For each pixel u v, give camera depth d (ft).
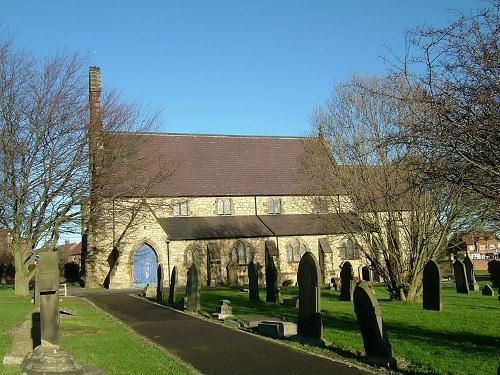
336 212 89.71
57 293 34.12
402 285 76.95
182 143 152.76
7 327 47.11
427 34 31.65
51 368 27.61
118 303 78.28
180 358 35.81
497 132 22.65
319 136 97.66
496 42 23.49
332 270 140.97
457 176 25.18
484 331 45.78
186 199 139.23
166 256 131.03
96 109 95.30
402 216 79.66
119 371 30.63
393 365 32.27
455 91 24.17
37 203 88.07
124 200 111.86
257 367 32.76
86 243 130.52
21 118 84.02
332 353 36.60
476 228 59.00
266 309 67.05
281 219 146.82
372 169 77.36
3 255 162.09
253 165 154.81
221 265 134.62
